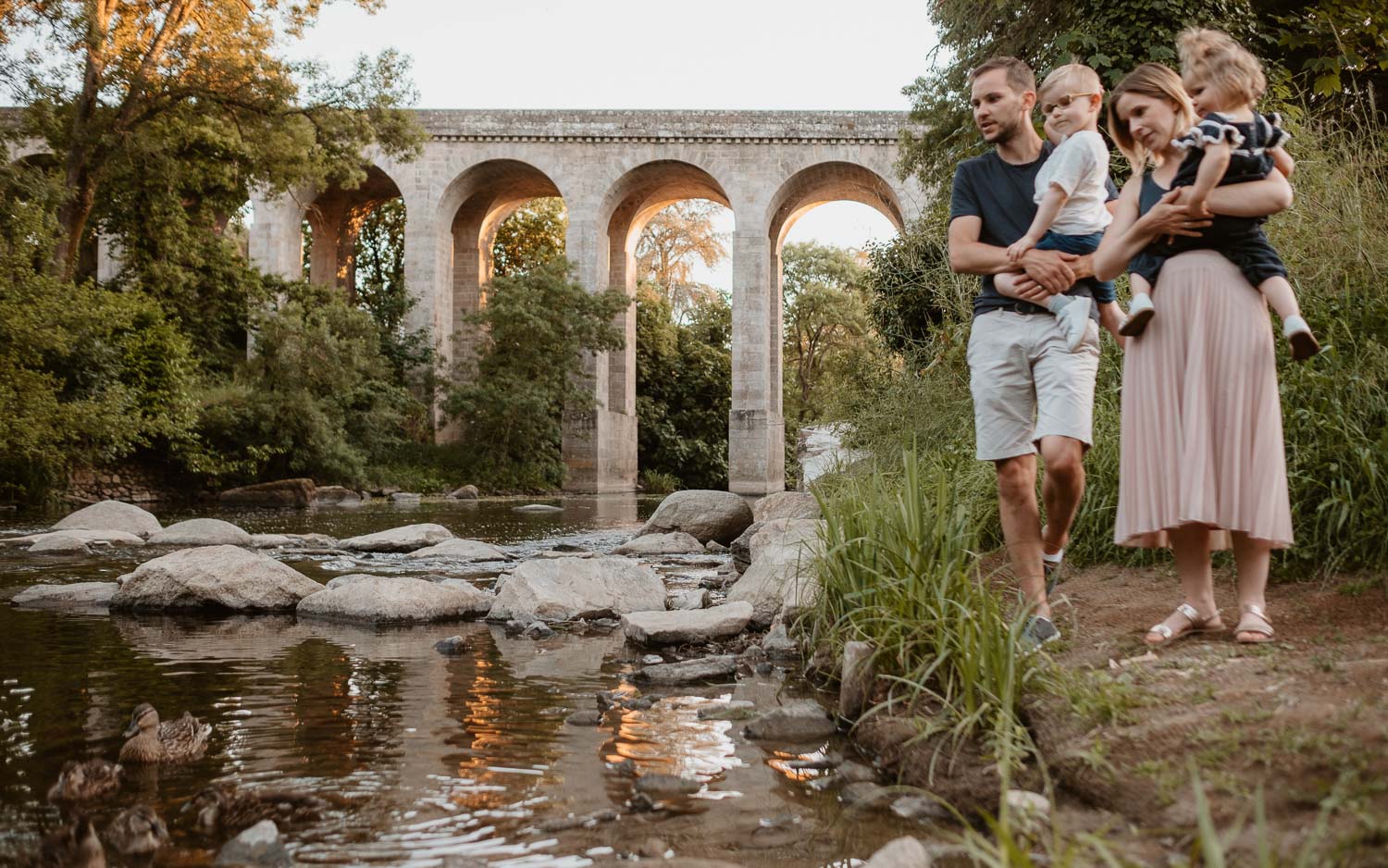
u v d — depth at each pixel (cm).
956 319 823
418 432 3403
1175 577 439
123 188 2348
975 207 372
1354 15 797
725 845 236
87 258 3612
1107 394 573
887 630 355
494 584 796
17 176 1778
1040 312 357
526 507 2295
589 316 3419
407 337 3438
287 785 279
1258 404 315
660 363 4478
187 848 232
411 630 576
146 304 2181
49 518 1588
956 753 282
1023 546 359
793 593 522
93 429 1781
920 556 369
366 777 288
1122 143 359
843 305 4556
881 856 210
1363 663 256
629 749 321
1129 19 912
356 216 4025
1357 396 417
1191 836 196
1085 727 261
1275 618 333
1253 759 215
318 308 2792
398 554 1066
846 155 3453
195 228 2552
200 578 646
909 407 771
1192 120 336
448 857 221
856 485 540
